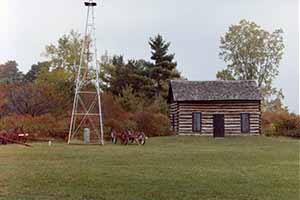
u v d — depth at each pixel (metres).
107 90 70.50
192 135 50.38
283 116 55.75
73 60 68.31
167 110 61.97
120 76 71.44
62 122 46.72
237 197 12.98
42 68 70.75
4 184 14.88
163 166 20.39
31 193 13.31
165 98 69.06
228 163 21.95
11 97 53.69
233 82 53.16
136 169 19.12
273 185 15.03
